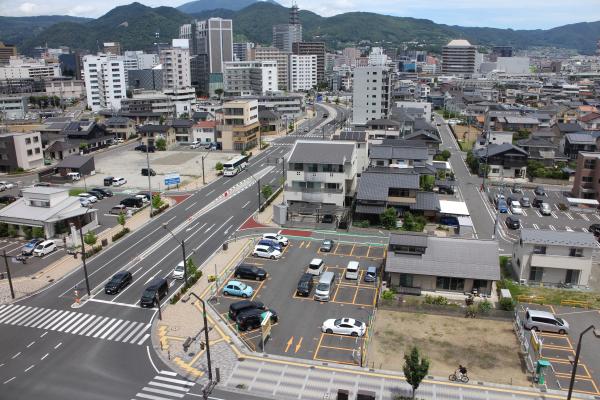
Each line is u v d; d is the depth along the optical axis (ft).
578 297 168.76
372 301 164.66
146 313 156.87
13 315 156.35
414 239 177.17
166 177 308.19
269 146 458.09
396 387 120.26
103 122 531.09
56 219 221.25
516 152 338.13
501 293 162.30
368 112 518.78
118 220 230.07
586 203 269.23
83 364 130.21
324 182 243.19
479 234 230.89
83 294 169.89
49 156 396.37
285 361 130.72
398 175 247.70
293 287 174.81
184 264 170.60
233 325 148.97
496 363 130.41
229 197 290.76
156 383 122.01
